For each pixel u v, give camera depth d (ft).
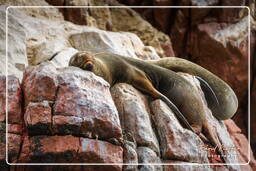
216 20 139.74
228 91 99.91
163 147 81.87
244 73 137.49
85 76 77.71
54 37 105.09
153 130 83.61
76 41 106.73
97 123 75.10
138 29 134.82
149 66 89.56
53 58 95.71
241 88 138.41
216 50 137.49
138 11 141.49
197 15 138.92
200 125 89.35
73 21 121.90
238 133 107.65
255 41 139.23
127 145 77.20
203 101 96.84
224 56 137.28
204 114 90.17
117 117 76.64
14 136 74.49
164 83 89.20
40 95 75.36
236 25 139.33
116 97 83.97
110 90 85.20
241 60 136.98
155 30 136.56
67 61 95.91
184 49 140.26
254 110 139.74
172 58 100.53
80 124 74.08
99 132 75.20
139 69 88.48
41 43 100.89
